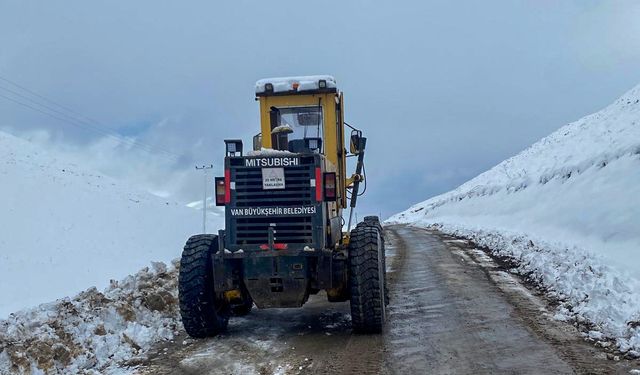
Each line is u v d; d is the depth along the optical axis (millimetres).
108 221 32000
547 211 17609
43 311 6363
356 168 8188
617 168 15477
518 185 26266
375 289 6215
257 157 6316
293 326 7059
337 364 5305
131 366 5496
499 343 5762
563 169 20781
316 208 6215
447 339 6023
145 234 30484
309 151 6441
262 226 6266
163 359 5691
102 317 6504
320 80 7461
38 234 25953
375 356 5512
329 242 6578
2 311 9859
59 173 44094
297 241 6203
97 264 20078
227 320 6992
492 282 9648
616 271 8297
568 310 7098
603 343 5613
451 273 10930
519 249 13641
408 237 22359
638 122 25719
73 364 5414
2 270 17234
